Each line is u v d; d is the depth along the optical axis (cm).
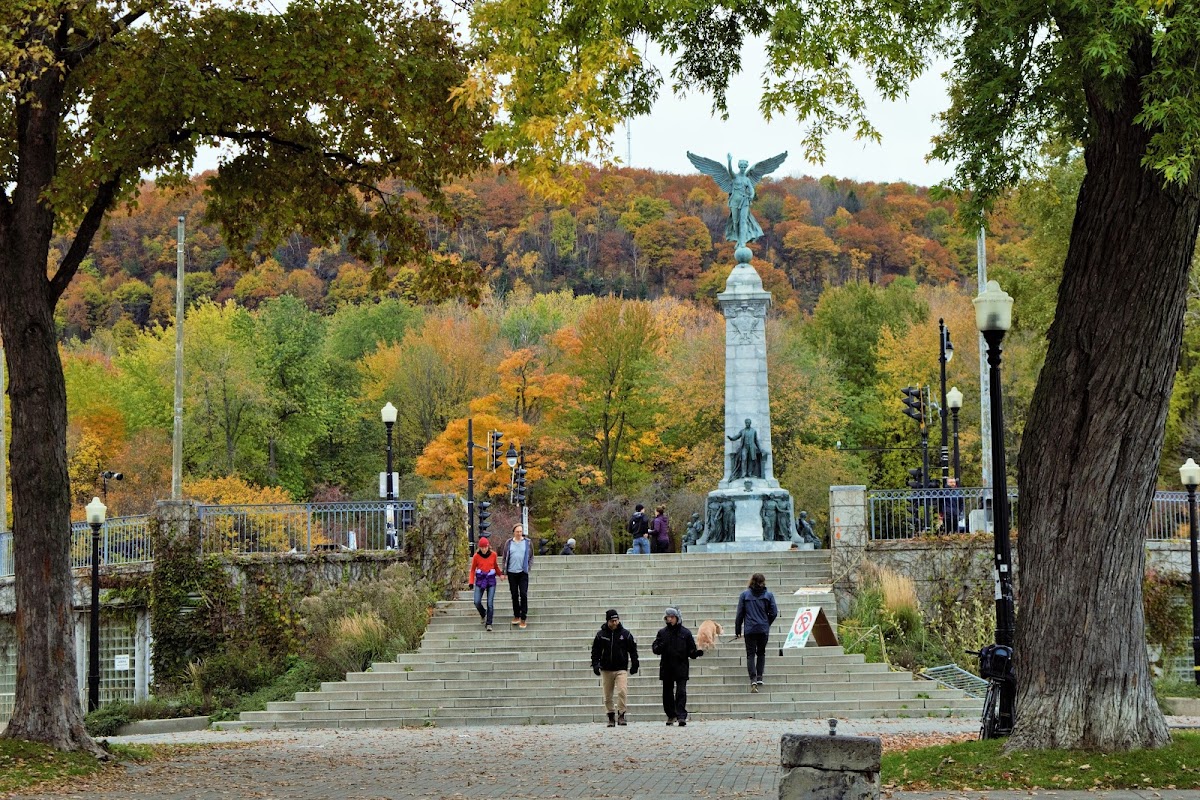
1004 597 1703
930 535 3319
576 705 2792
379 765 1834
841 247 11275
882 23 1817
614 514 6744
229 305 7862
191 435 7094
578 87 1579
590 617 3219
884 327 7325
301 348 7669
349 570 3394
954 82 1861
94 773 1738
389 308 9206
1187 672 3284
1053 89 1570
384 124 2114
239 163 2170
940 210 11644
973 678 2872
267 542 3469
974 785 1408
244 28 1980
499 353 8169
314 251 10881
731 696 2736
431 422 7944
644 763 1769
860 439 7088
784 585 3400
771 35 1833
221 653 3262
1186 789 1353
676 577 3456
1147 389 1513
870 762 986
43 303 1906
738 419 4378
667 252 11238
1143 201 1497
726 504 4284
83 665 3428
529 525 6819
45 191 1864
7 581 3566
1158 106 1385
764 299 4400
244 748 2173
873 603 3155
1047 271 4412
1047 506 1541
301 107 2064
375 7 2112
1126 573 1519
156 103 1917
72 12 1836
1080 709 1499
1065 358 1545
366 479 7781
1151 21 1422
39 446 1881
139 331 9650
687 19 1708
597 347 7044
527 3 1623
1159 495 3406
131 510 6594
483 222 11788
